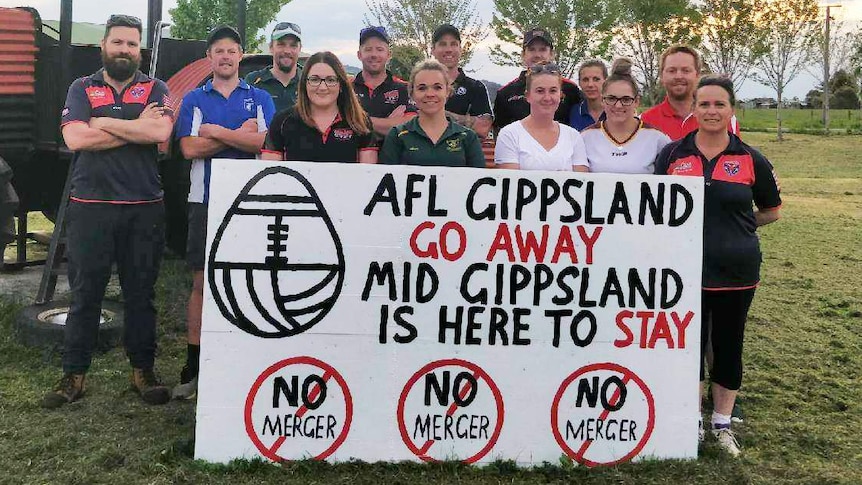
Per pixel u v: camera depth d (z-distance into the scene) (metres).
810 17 24.92
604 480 3.38
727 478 3.44
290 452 3.44
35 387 4.33
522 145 3.98
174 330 5.55
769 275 7.89
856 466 3.67
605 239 3.61
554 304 3.57
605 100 4.01
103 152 4.00
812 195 14.29
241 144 4.18
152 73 5.64
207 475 3.29
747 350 5.49
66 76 5.85
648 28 19.69
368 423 3.47
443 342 3.52
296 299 3.46
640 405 3.59
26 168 6.12
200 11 17.62
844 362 5.30
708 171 3.70
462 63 17.02
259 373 3.43
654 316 3.61
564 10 16.62
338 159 3.83
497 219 3.56
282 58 4.96
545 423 3.54
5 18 5.71
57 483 3.21
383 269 3.50
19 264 7.34
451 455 3.49
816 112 40.41
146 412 4.04
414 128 3.84
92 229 4.03
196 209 4.24
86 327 4.15
